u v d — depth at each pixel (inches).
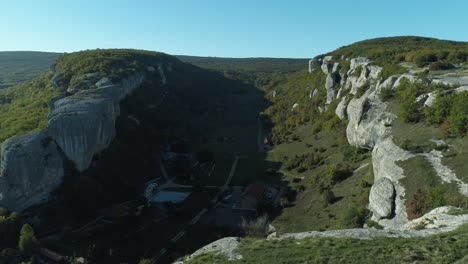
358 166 2062.0
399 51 3211.1
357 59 3388.3
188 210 2368.4
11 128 2591.0
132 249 1924.2
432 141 1475.1
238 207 2364.7
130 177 2736.2
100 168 2610.7
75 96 2881.4
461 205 1112.8
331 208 1795.0
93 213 2262.6
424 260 749.9
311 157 2711.6
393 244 837.2
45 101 3105.3
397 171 1434.5
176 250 1899.6
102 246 1936.5
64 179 2372.0
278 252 861.8
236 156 3435.0
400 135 1632.6
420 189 1285.7
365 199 1611.7
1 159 2128.4
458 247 776.9
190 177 2942.9
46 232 2044.8
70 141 2428.6
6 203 2073.1
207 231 2068.2
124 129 3142.2
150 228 2148.1
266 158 3218.5
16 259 1765.5
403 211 1282.0
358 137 2172.7
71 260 1790.1
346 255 804.6
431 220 1029.8
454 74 2113.7
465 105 1424.7
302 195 2201.0
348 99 2925.7
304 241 917.2
